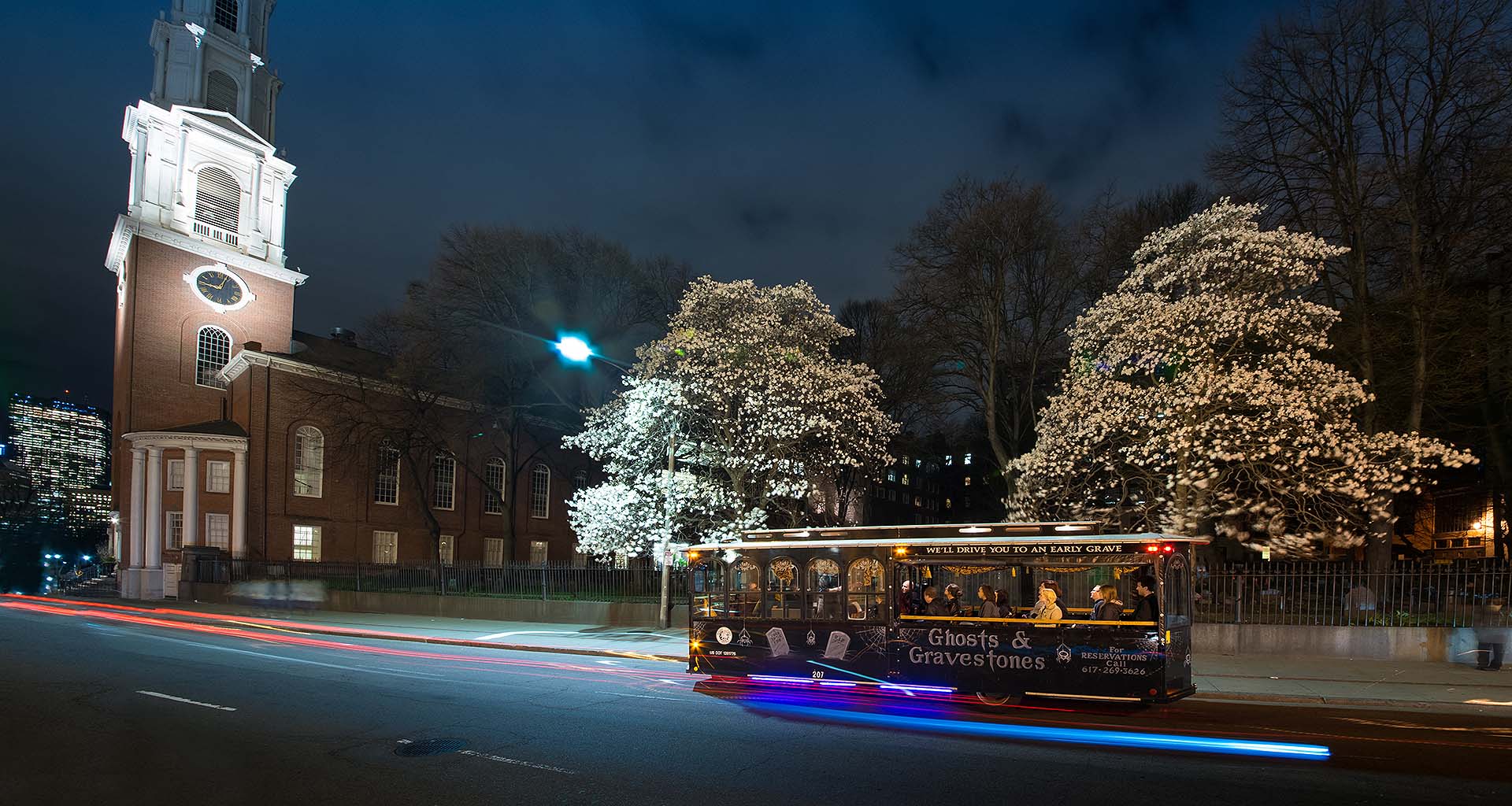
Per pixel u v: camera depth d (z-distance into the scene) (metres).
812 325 25.91
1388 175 21.80
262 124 52.16
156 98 47.81
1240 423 18.05
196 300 46.31
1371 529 20.78
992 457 39.62
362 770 8.39
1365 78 21.88
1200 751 9.60
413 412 41.12
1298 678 15.02
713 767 8.65
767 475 25.36
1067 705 12.63
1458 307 22.28
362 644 21.25
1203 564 21.55
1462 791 7.98
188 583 37.44
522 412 41.75
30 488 99.69
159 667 15.17
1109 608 11.70
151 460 40.66
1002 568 12.41
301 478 42.97
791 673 13.59
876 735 10.34
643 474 25.20
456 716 11.18
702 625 14.38
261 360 42.16
